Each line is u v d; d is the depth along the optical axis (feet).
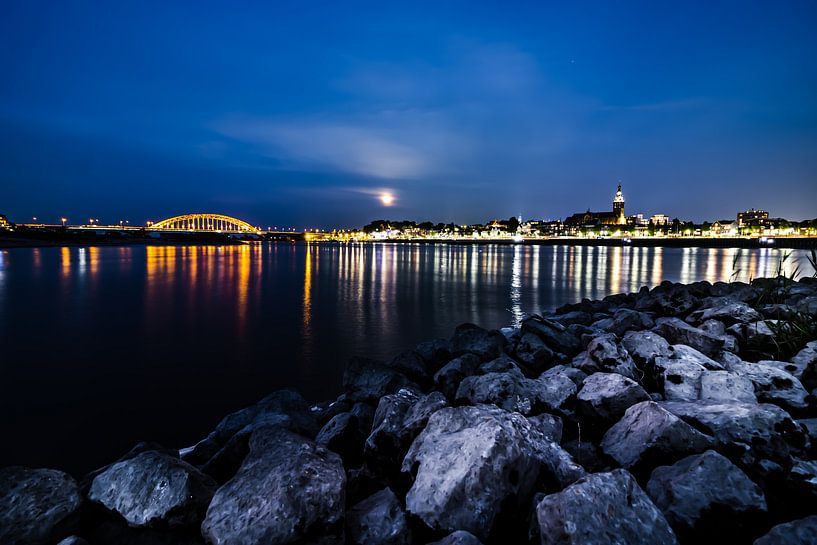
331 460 11.01
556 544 7.96
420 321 72.08
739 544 8.77
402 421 13.47
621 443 11.84
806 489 9.64
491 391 15.72
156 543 10.07
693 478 9.39
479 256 405.59
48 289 115.65
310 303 93.76
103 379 39.37
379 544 9.53
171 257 307.78
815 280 39.60
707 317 23.39
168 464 11.14
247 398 34.55
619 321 24.53
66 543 9.55
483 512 9.01
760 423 11.08
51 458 24.53
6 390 36.35
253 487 10.02
